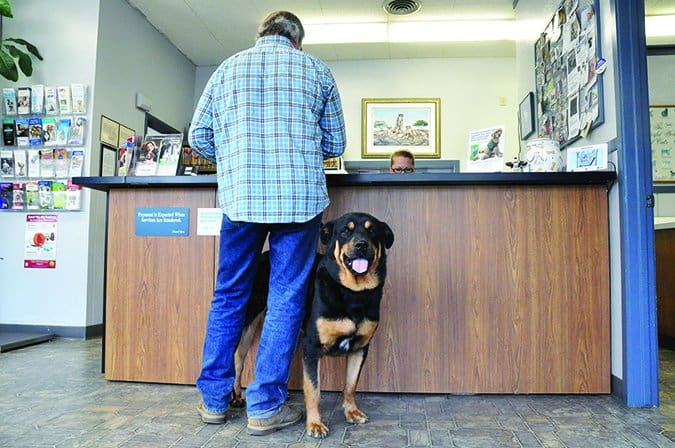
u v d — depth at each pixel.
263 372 1.71
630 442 1.63
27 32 3.94
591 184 2.19
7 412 1.90
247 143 1.67
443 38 5.25
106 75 4.02
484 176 2.11
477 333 2.17
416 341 2.17
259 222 1.66
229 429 1.74
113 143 4.11
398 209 2.21
